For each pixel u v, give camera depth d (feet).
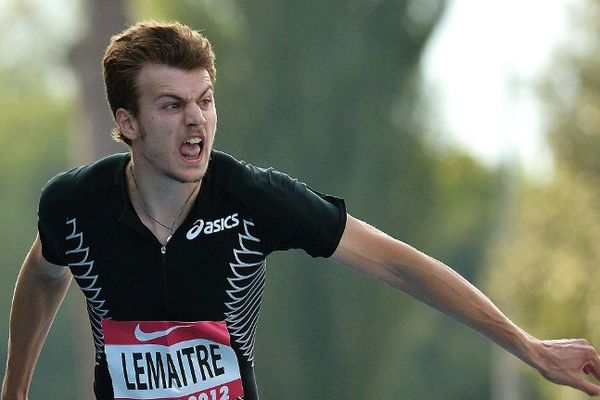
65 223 39.34
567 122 195.00
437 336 306.14
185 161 37.86
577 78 194.08
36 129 364.38
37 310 43.04
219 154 39.17
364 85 187.21
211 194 38.83
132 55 37.78
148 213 38.93
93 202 39.11
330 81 186.60
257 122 188.03
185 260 39.01
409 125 190.39
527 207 204.44
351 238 39.70
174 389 39.65
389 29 187.21
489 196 279.28
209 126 37.93
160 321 39.50
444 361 306.76
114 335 39.81
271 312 193.77
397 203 191.62
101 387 40.96
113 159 39.55
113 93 38.40
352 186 189.06
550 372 40.68
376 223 190.60
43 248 40.68
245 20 186.91
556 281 198.49
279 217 38.93
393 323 195.93
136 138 38.32
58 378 310.45
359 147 188.03
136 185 38.96
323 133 187.42
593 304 196.24
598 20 193.16
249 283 39.63
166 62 37.63
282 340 193.98
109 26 150.00
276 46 186.60
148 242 38.88
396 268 40.06
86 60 150.51
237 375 40.14
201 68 37.91
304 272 193.36
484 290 269.23
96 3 149.79
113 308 39.73
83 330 167.02
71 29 326.65
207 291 39.34
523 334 40.65
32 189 354.95
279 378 194.59
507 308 207.51
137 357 39.73
